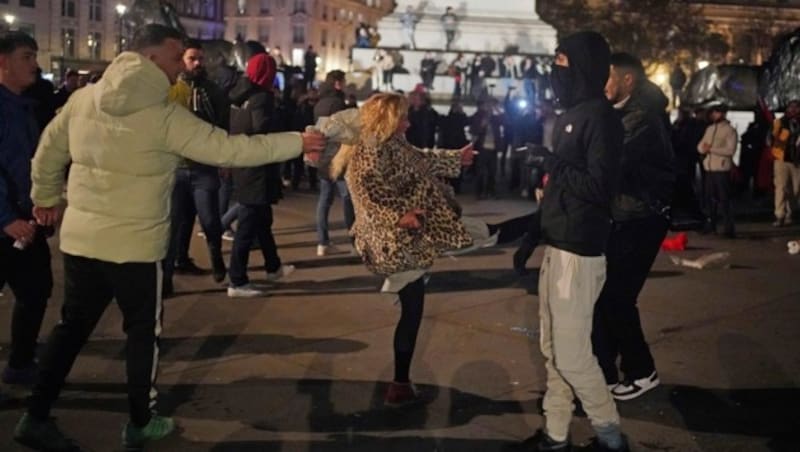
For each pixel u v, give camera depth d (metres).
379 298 8.23
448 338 6.95
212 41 17.83
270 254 8.86
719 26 68.25
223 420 5.14
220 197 11.02
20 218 5.03
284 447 4.78
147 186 4.39
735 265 10.60
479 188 17.66
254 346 6.62
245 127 8.09
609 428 4.65
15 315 5.49
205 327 7.12
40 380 4.62
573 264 4.46
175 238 8.06
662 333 7.27
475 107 24.66
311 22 91.81
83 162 4.41
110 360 6.19
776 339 7.11
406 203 5.25
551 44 27.59
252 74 8.13
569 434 5.06
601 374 4.60
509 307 8.01
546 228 4.53
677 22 59.38
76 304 4.59
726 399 5.70
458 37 27.42
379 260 5.27
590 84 4.43
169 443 4.80
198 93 7.74
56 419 5.09
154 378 4.68
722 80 24.83
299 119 18.84
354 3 100.19
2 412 5.16
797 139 14.10
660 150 5.36
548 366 4.77
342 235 11.98
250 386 5.73
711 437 5.06
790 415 5.42
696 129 15.09
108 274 4.44
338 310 7.76
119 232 4.38
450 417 5.27
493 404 5.50
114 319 7.26
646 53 58.69
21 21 62.53
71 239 4.45
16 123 5.17
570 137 4.43
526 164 4.80
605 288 5.45
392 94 5.35
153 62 4.35
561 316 4.49
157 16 15.31
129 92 4.20
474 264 10.12
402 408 5.39
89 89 4.52
